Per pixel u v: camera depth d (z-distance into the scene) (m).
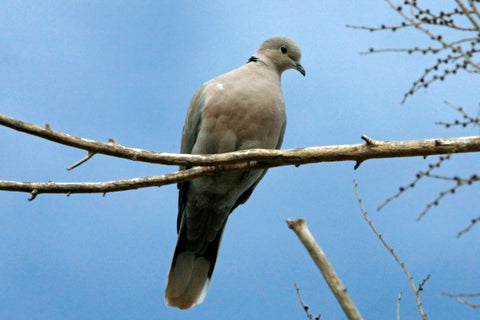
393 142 8.04
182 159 8.20
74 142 7.83
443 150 7.85
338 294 5.16
